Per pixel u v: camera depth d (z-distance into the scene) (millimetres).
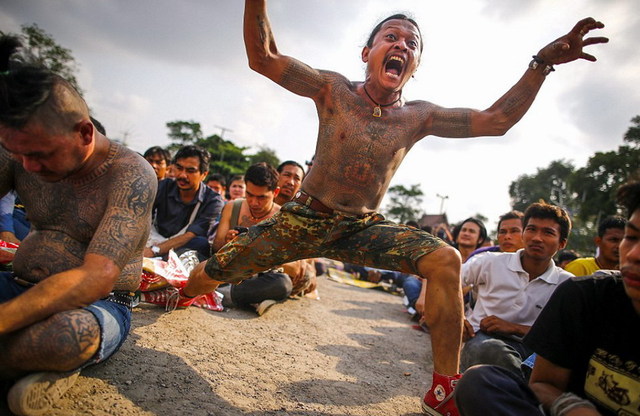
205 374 2199
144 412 1711
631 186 1328
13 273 1883
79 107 1554
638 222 1285
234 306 3865
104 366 2023
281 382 2322
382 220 2453
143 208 1768
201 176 4496
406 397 2518
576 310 1538
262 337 3084
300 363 2705
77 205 1791
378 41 2412
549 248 2939
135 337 2480
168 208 4551
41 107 1413
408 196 78625
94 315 1623
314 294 5219
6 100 1343
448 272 2094
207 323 3080
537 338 1606
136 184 1769
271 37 2227
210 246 4523
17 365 1496
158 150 5316
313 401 2170
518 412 1422
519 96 2473
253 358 2600
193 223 4520
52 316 1491
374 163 2334
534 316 3006
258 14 2096
